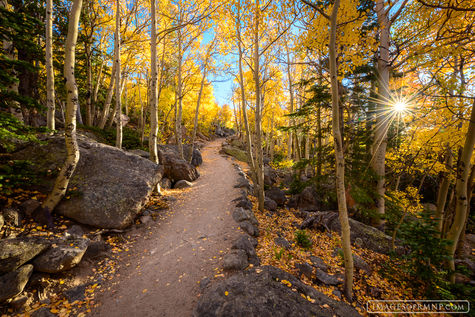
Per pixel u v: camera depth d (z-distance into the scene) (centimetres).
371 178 787
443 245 410
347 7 567
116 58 879
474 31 504
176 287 400
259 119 800
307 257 531
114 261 468
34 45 701
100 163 657
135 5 1075
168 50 1431
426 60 586
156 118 862
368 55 712
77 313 331
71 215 498
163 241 575
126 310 347
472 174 673
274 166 2075
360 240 680
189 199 918
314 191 1023
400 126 848
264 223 727
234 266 436
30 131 446
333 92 369
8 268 318
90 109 1338
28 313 310
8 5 876
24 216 433
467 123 623
